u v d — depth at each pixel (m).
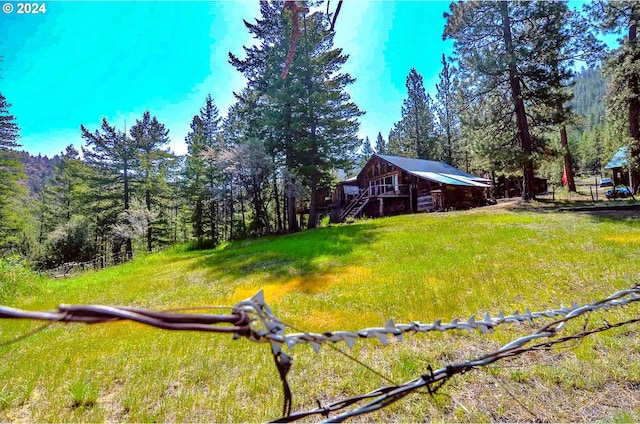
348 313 4.85
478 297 4.92
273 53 22.36
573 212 13.34
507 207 17.89
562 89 17.16
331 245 11.86
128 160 31.80
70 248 23.36
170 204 36.66
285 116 23.39
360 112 23.48
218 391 3.10
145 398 3.06
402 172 24.75
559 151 18.09
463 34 17.95
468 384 2.82
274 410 2.71
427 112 37.19
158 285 9.36
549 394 2.62
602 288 4.82
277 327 0.82
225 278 8.95
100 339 4.81
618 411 2.36
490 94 18.58
